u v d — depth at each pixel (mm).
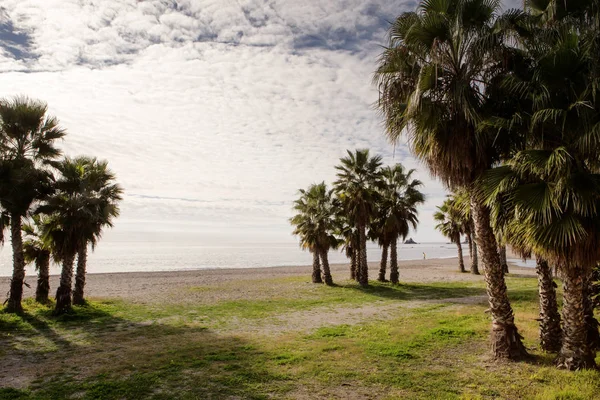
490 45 7824
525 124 7898
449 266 50562
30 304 18234
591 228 6906
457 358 9328
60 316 15469
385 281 29891
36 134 17109
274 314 16516
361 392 7379
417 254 99062
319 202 27984
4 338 12227
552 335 9391
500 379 7754
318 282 28922
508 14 8180
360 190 26109
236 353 10141
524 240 7766
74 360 9719
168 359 9648
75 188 16906
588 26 8281
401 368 8695
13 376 8516
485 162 8688
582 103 6691
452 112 8438
